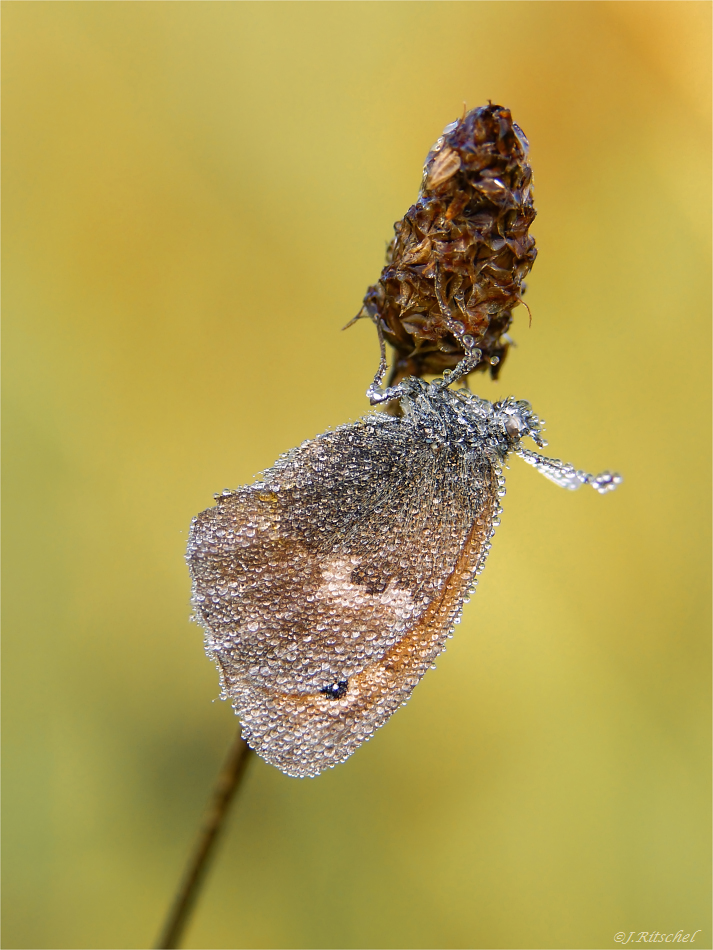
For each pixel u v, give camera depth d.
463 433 0.16
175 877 0.19
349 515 0.16
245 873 0.19
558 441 0.20
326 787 0.19
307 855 0.19
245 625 0.16
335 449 0.16
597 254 0.19
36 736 0.19
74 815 0.19
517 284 0.16
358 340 0.21
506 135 0.15
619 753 0.19
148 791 0.19
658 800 0.18
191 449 0.21
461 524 0.16
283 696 0.16
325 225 0.21
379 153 0.21
